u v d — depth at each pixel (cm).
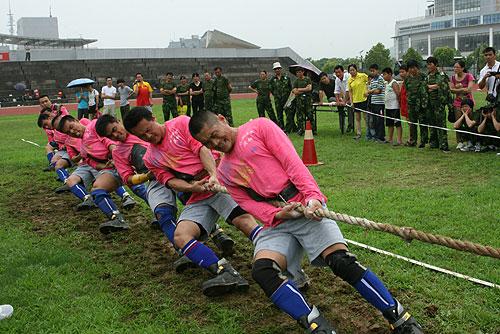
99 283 467
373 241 515
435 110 1009
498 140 977
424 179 786
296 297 328
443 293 399
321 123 1616
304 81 1314
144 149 515
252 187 347
